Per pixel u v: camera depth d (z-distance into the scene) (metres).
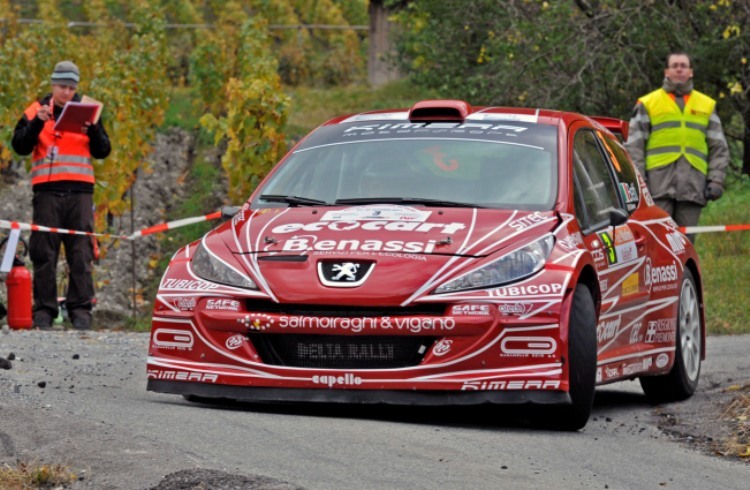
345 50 149.75
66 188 36.75
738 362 31.55
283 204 22.30
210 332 19.81
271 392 19.41
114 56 71.88
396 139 23.34
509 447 17.70
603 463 17.28
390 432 17.98
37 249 37.00
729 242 54.50
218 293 19.83
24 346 28.09
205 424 17.73
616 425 21.22
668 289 25.30
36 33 79.19
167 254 59.69
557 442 18.58
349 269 19.42
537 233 20.11
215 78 90.12
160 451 15.42
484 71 65.44
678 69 36.12
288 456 15.84
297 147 23.98
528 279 19.19
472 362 18.86
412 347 19.05
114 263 56.94
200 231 63.34
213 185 71.88
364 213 20.98
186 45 141.12
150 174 75.69
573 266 19.61
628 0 56.75
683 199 36.06
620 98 58.84
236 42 93.19
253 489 13.85
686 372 25.80
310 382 19.19
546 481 15.57
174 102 102.81
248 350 19.55
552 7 58.50
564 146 22.80
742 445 19.25
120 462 14.90
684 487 16.25
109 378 23.56
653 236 25.12
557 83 58.69
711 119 36.38
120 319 43.75
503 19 63.03
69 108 35.41
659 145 36.19
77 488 14.06
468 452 16.95
